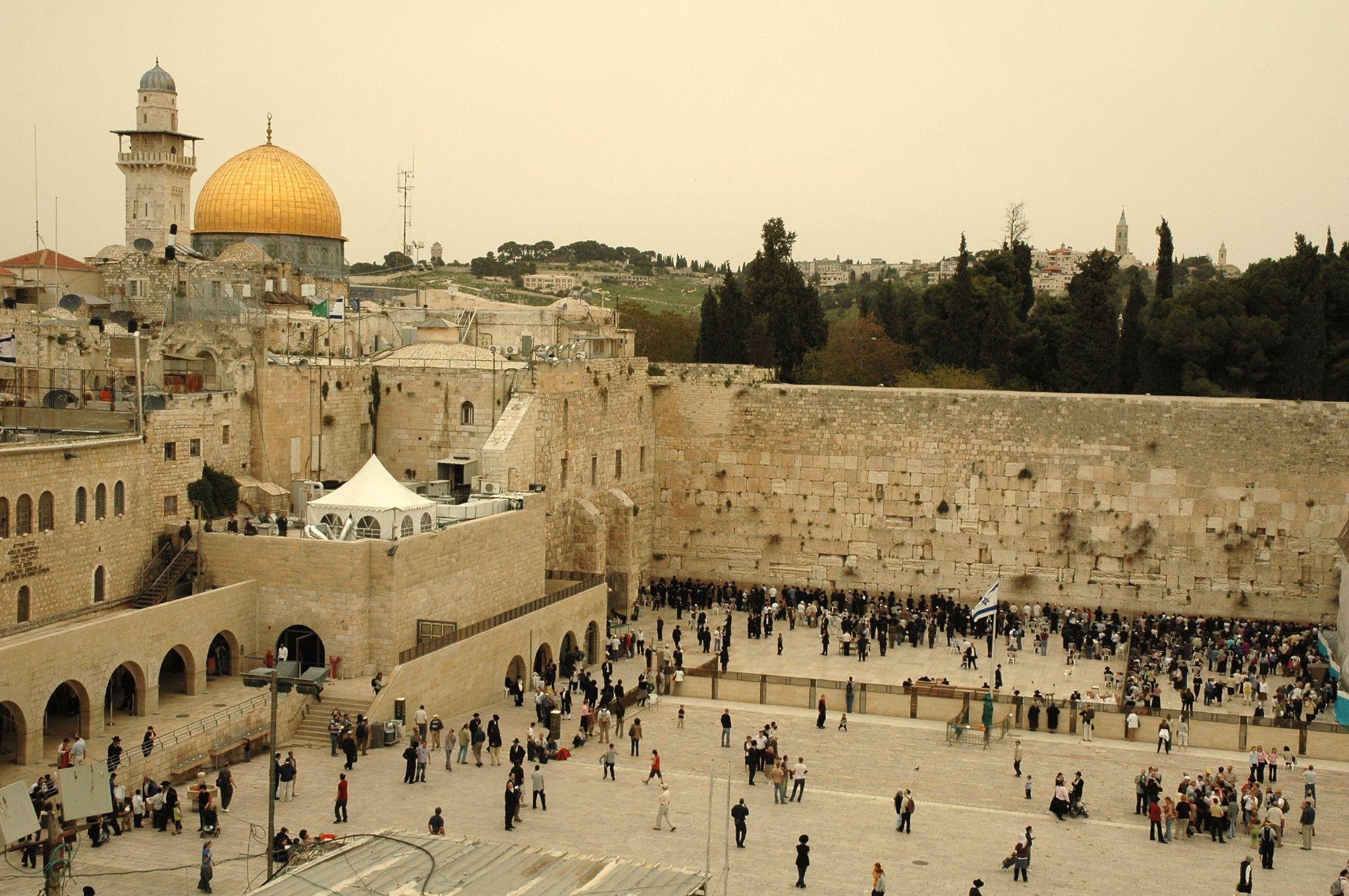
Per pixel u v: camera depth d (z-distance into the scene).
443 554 55.72
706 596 80.00
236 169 95.69
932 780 46.97
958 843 40.22
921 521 80.00
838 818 42.09
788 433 82.12
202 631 49.06
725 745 50.28
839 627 75.25
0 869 34.47
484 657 55.44
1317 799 46.44
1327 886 37.41
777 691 57.62
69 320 67.62
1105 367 90.88
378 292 110.50
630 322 126.88
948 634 72.31
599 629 67.31
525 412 68.38
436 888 23.88
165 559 52.91
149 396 56.53
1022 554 78.50
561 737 50.75
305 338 75.94
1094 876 37.72
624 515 77.06
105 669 44.00
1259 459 75.19
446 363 72.69
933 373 92.38
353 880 24.25
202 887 32.94
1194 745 53.03
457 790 42.72
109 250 96.62
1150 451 76.56
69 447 47.88
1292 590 74.94
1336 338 88.38
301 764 44.97
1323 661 67.44
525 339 79.69
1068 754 51.09
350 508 55.25
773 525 82.56
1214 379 89.12
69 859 33.25
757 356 97.44
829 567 81.62
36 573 46.50
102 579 50.06
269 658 52.25
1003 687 61.81
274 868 33.06
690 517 84.06
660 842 38.41
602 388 77.00
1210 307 87.81
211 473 58.12
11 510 45.31
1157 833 41.38
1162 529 76.56
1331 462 74.25
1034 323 98.44
